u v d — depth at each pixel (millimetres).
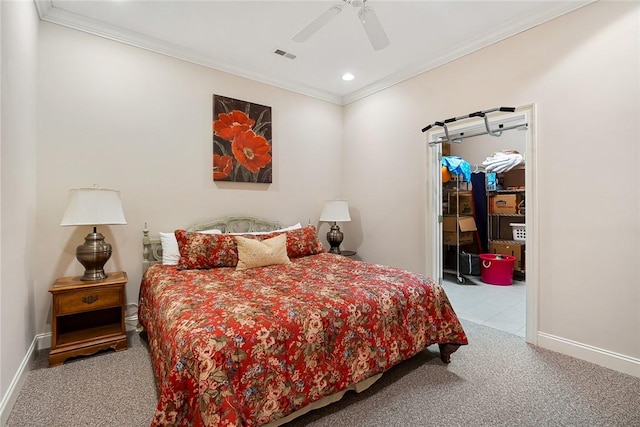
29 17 2117
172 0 2350
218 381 1243
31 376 2012
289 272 2459
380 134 3881
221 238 2771
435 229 3344
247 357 1364
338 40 2916
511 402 1766
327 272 2443
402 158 3619
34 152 2312
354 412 1683
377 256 3928
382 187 3859
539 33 2480
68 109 2535
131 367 2141
